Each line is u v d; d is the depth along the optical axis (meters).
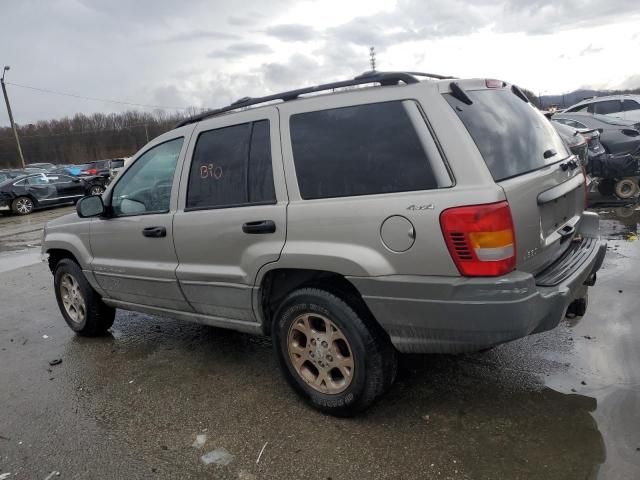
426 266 2.63
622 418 2.87
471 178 2.55
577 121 11.34
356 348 2.93
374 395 2.96
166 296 3.96
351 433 2.97
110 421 3.35
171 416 3.35
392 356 3.01
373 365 2.92
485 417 3.00
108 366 4.25
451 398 3.24
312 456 2.80
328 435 2.98
